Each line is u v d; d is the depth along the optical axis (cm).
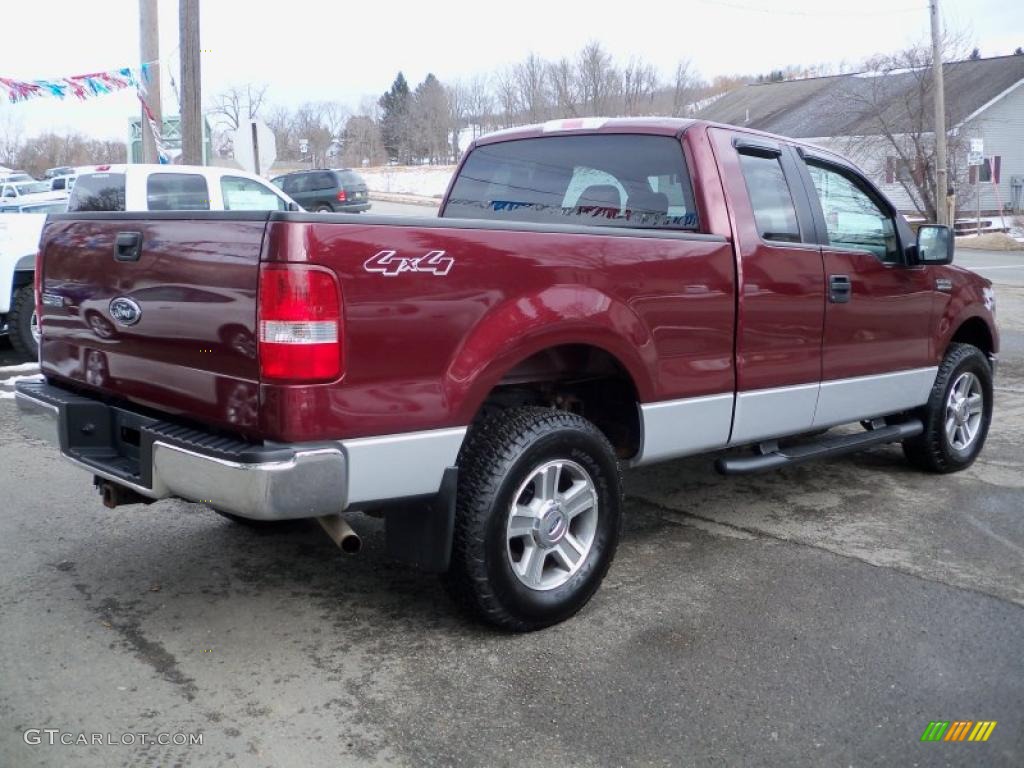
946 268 584
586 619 394
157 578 430
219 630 378
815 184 506
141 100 1368
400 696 330
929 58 3712
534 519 373
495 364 349
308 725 311
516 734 308
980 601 416
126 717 314
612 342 387
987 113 4094
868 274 516
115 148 5334
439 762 293
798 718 321
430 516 348
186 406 340
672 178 453
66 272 394
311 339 304
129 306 357
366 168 6016
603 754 298
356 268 312
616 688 338
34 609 394
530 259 359
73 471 594
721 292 432
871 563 459
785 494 571
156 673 343
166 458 330
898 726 317
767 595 420
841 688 340
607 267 384
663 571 446
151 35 1384
